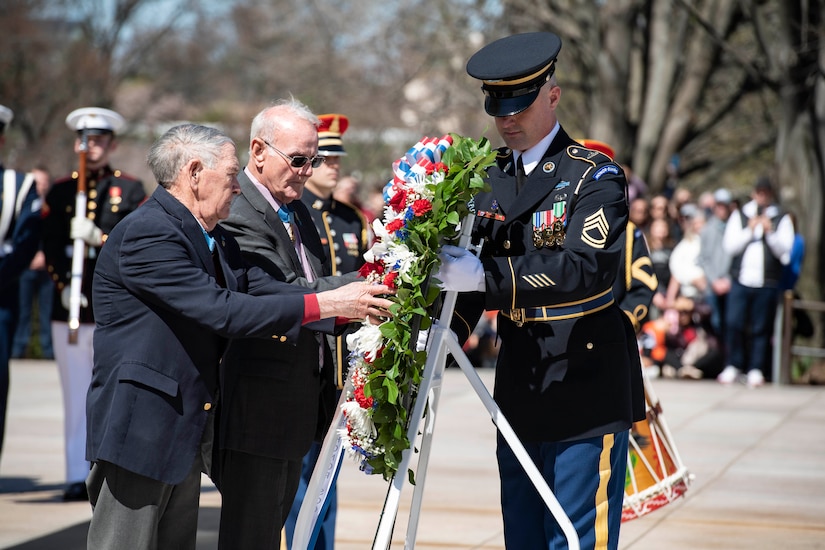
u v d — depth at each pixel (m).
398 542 10.05
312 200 9.95
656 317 21.25
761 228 20.39
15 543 9.95
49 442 15.14
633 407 7.17
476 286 6.35
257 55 57.50
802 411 17.28
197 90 69.31
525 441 6.92
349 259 9.94
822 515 11.00
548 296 6.39
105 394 6.21
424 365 6.36
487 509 11.27
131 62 57.84
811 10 25.55
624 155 30.94
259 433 6.84
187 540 6.65
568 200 6.70
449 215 6.20
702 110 37.53
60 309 11.98
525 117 6.78
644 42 32.03
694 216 22.92
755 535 10.25
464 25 37.78
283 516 7.13
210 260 6.44
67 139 51.88
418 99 46.47
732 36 33.88
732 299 20.53
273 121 7.07
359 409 6.18
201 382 6.32
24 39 49.62
